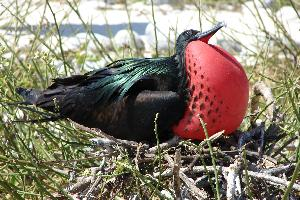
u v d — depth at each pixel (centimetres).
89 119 673
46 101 679
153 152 658
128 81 666
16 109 711
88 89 673
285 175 655
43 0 905
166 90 662
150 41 859
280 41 795
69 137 709
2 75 729
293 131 674
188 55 659
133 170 643
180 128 661
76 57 786
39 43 792
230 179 641
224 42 845
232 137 670
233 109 657
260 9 922
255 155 659
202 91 655
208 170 650
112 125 669
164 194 648
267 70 793
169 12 998
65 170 689
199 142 666
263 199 648
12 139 695
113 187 658
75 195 654
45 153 700
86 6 1012
